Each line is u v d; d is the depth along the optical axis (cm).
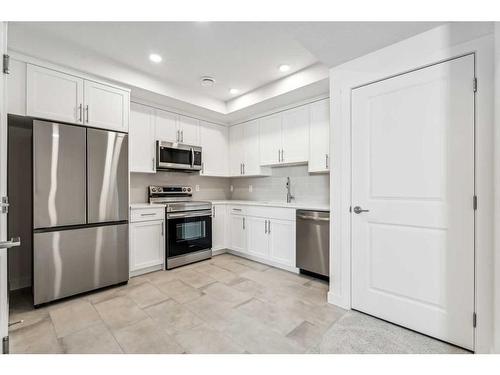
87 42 227
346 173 211
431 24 162
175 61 259
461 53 157
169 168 343
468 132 155
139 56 249
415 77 175
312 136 306
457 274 159
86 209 237
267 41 224
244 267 319
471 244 154
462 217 158
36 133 211
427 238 171
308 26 165
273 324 186
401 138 182
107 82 255
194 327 182
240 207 366
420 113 173
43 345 160
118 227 258
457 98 159
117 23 200
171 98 310
